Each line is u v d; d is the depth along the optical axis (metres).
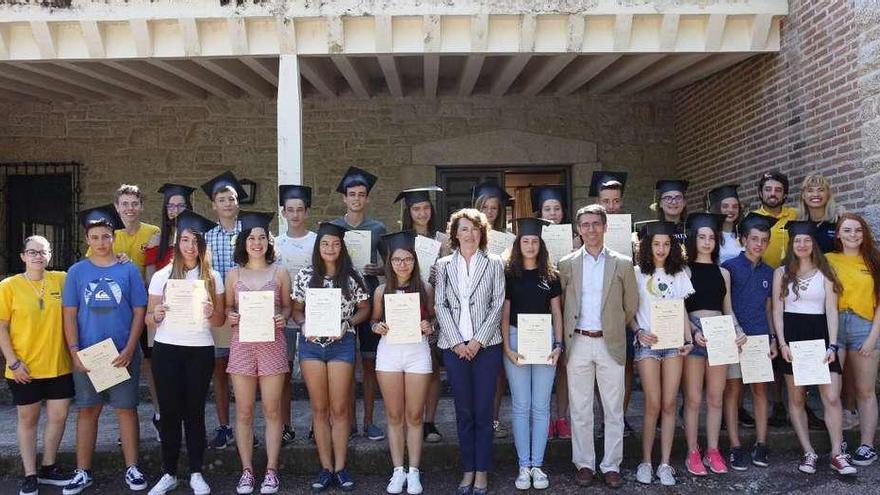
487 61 7.07
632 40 5.78
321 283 3.92
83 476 3.99
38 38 5.58
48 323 3.91
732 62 6.50
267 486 3.91
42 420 5.06
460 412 3.90
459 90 7.66
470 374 3.91
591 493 3.92
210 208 7.89
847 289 4.21
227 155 7.93
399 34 5.70
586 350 3.95
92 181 7.89
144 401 5.46
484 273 3.88
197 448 3.90
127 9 5.50
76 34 5.71
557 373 4.49
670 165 8.16
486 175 8.18
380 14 5.52
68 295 3.91
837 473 4.10
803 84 5.63
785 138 5.91
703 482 4.05
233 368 3.88
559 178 8.48
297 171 5.69
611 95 8.09
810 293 4.13
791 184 5.83
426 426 4.46
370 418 4.52
